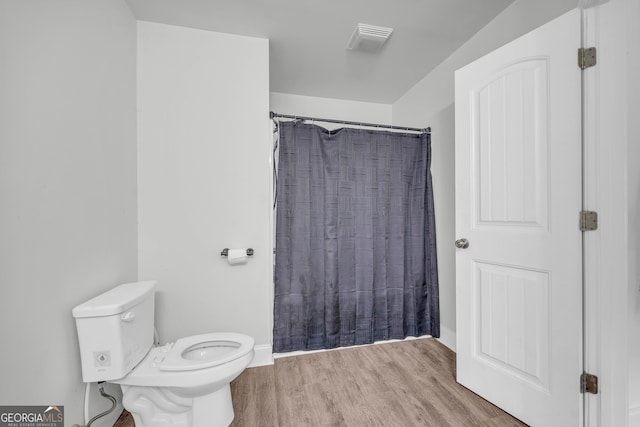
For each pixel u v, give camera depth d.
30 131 0.92
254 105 1.95
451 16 1.75
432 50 2.12
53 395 1.00
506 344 1.41
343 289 2.15
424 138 2.34
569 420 1.17
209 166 1.88
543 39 1.25
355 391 1.61
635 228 1.17
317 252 2.08
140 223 1.77
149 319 1.41
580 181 1.15
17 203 0.87
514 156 1.36
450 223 2.20
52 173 1.01
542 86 1.26
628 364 1.13
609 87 1.08
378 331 2.24
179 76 1.84
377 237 2.24
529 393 1.31
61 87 1.07
